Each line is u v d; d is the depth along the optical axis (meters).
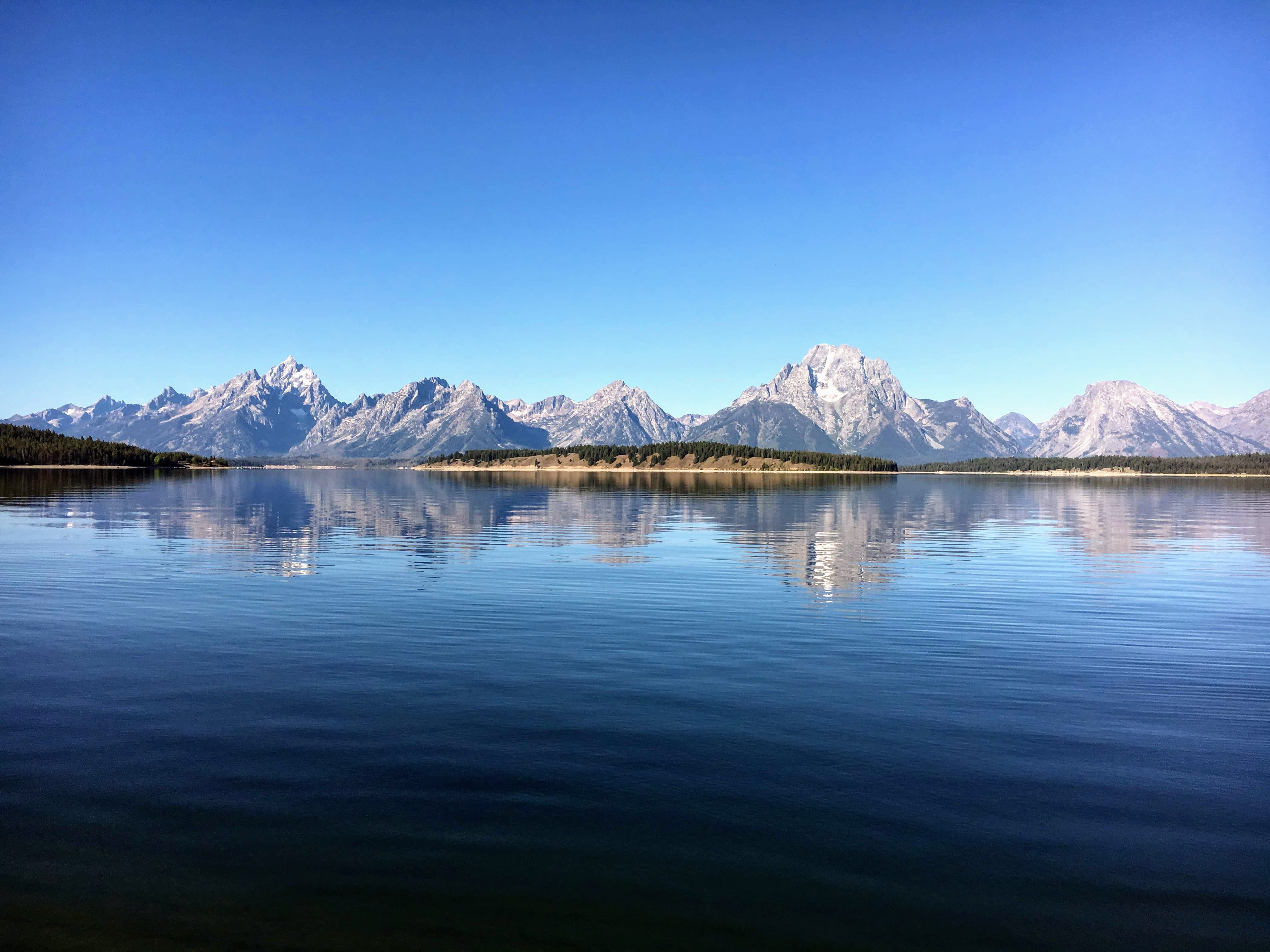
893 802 12.55
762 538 57.25
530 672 19.94
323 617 26.83
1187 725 16.25
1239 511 98.00
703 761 14.09
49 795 12.54
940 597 31.70
